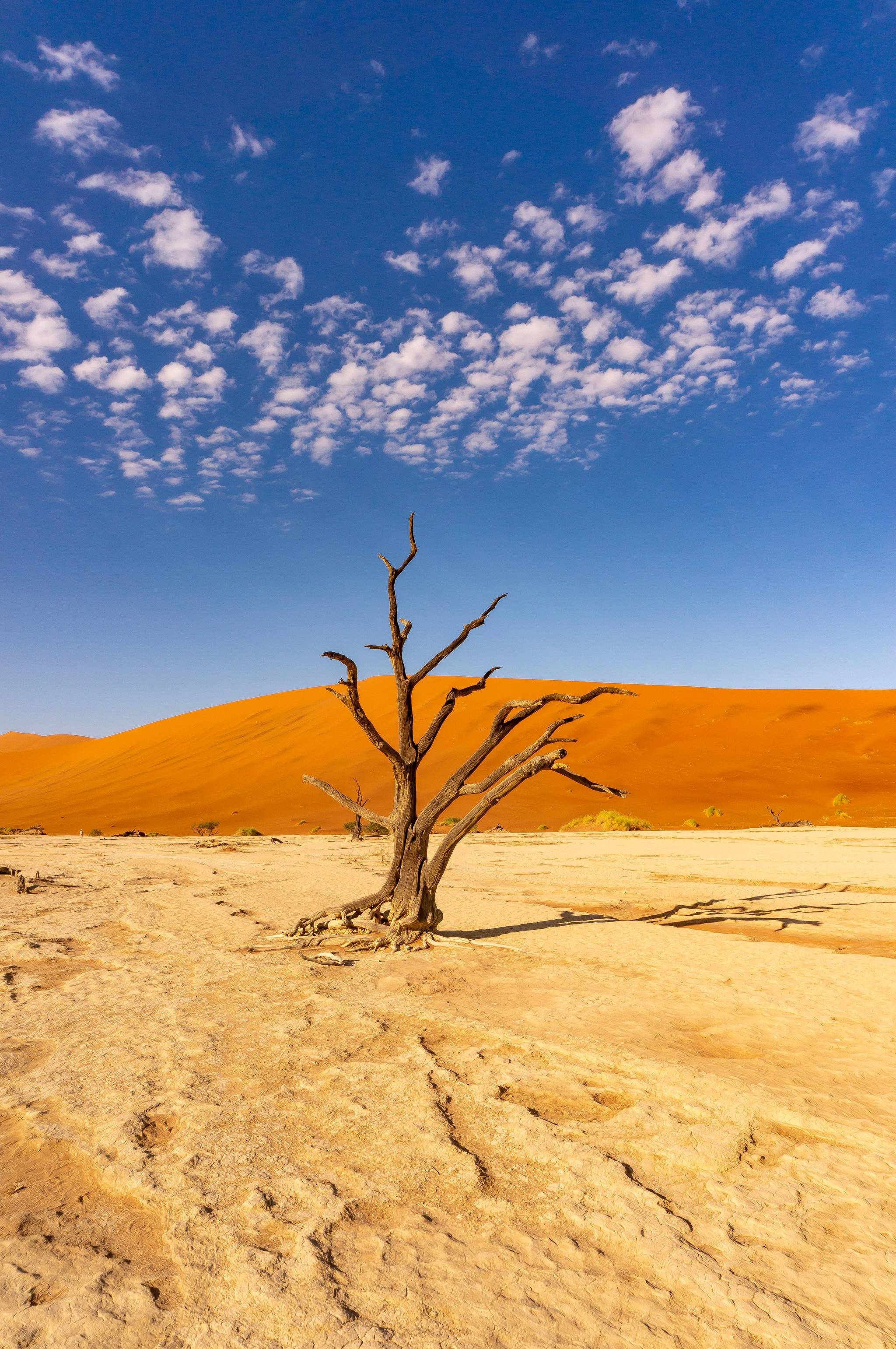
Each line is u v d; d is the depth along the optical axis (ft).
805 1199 11.07
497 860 78.43
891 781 165.89
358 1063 17.48
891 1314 8.45
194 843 122.42
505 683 274.98
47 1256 10.14
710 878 59.11
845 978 25.12
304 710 300.40
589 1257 9.77
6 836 156.35
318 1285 9.20
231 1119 14.44
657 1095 15.15
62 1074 17.21
